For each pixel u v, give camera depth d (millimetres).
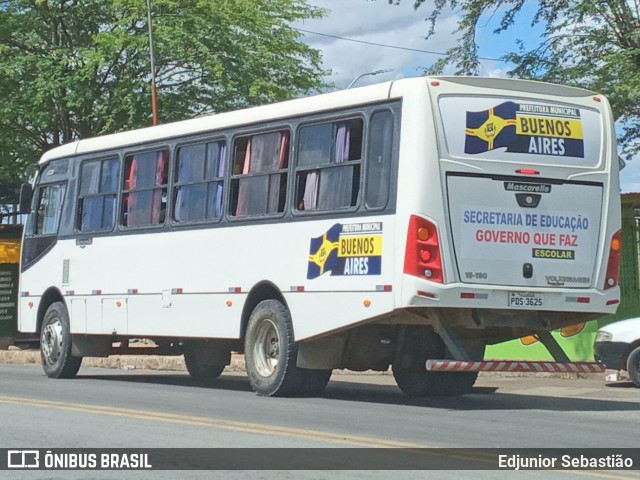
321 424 10953
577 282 12906
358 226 12734
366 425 10891
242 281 14461
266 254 14078
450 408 12953
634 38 23078
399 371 14852
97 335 17625
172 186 15938
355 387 16750
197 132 15586
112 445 9562
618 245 13281
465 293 12180
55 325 18297
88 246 17625
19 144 37094
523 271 12547
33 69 34906
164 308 15875
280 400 13625
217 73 34219
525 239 12602
